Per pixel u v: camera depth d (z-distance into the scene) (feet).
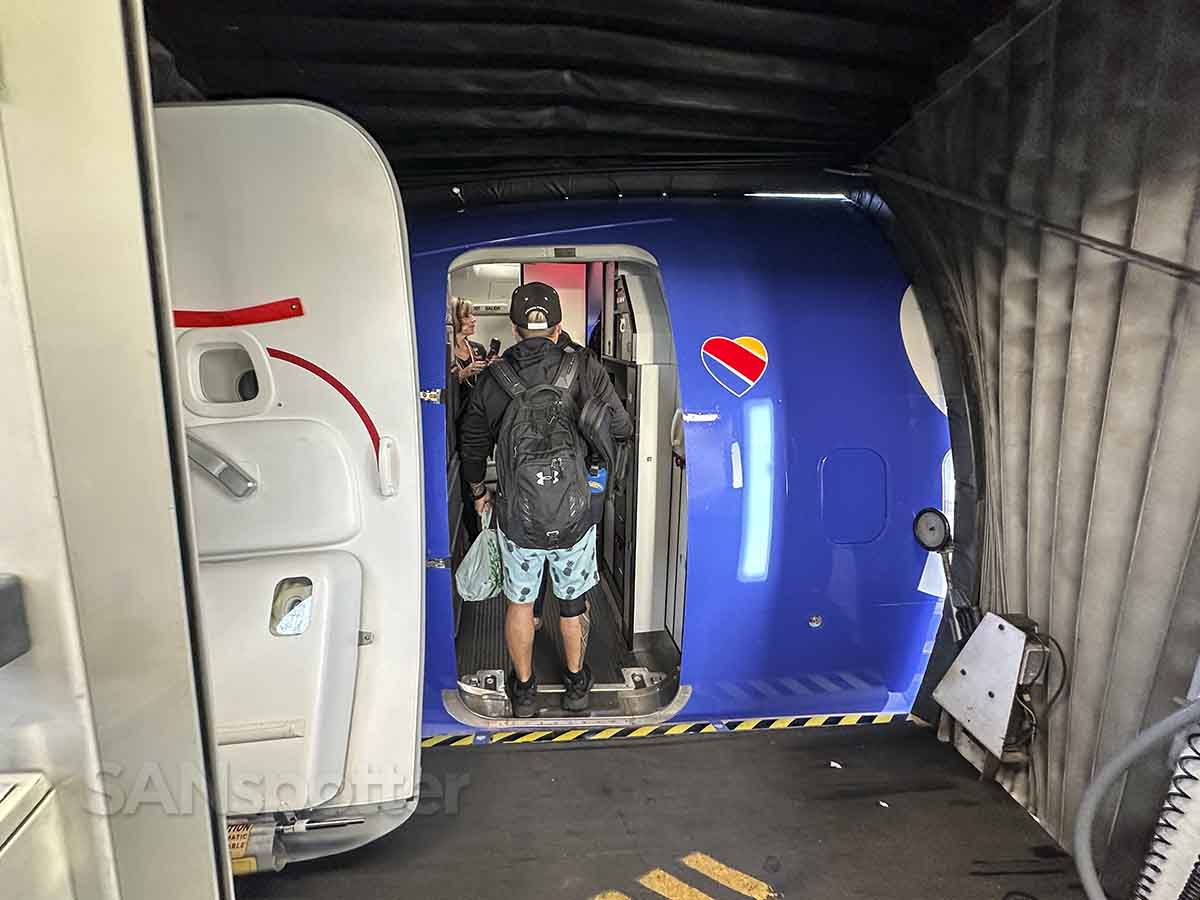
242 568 5.45
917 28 5.90
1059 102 5.62
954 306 7.58
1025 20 5.60
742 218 8.60
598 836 6.39
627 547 10.10
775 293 8.05
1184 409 4.80
